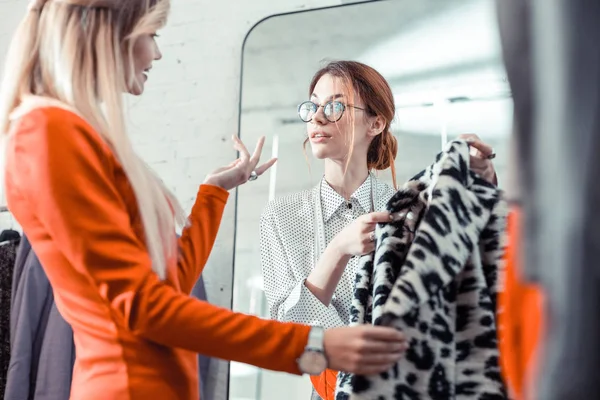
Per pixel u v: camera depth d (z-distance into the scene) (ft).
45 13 3.77
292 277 6.42
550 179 1.86
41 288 7.80
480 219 3.69
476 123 7.91
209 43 9.78
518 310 2.25
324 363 3.31
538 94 1.90
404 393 3.50
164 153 9.68
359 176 6.62
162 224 3.71
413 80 8.27
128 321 3.32
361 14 8.71
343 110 6.48
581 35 1.79
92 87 3.67
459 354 3.59
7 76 3.74
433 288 3.43
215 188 4.45
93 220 3.30
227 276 8.92
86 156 3.37
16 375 7.49
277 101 8.95
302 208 6.68
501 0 2.02
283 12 9.25
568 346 1.83
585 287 1.80
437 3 8.39
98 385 3.40
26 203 3.50
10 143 3.51
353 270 5.96
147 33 3.87
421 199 4.07
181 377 3.53
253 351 3.34
